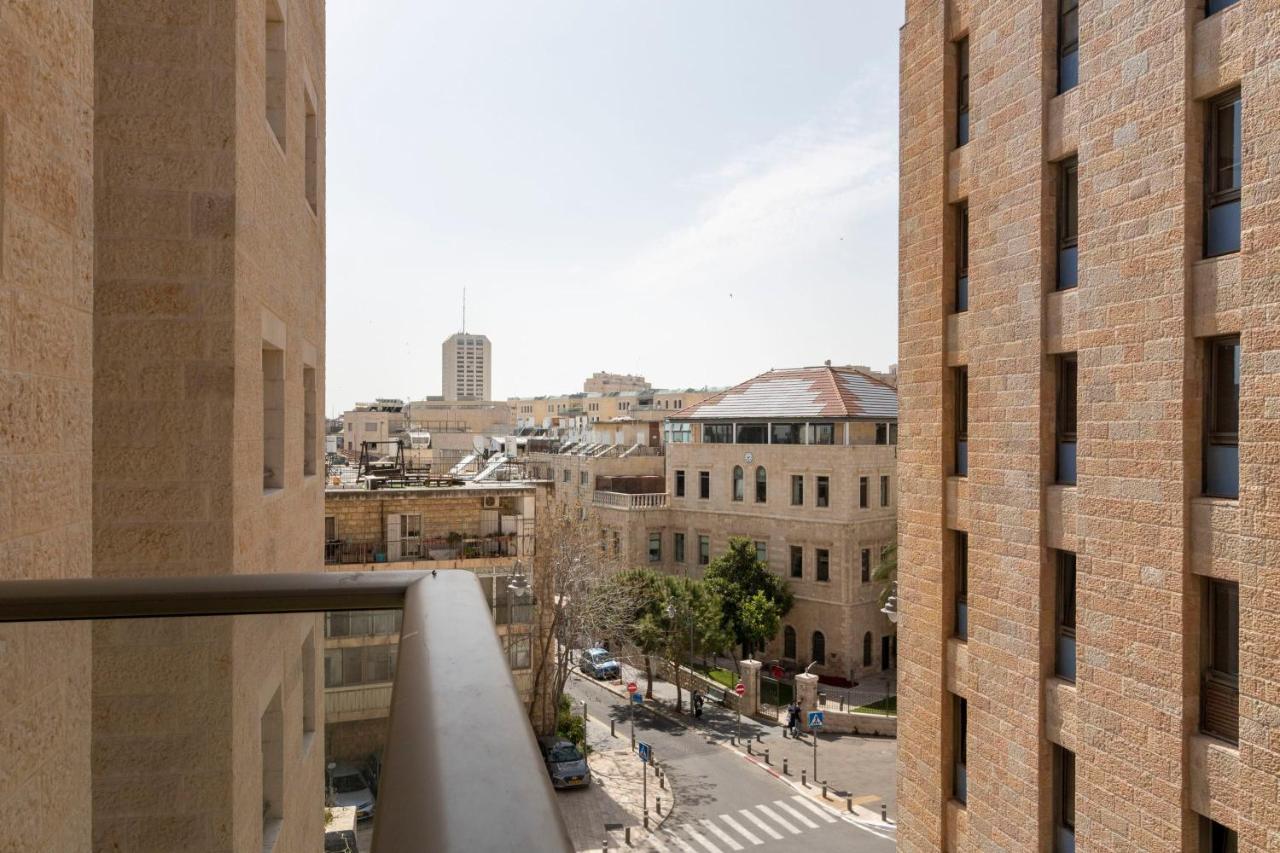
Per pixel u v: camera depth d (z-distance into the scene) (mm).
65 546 3619
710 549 52812
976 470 12898
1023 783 11750
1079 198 10797
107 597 2533
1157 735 9547
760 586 46375
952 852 13609
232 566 6059
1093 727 10461
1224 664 9070
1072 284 11312
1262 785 8305
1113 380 10234
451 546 32531
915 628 14586
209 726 3373
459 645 1396
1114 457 10219
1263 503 8344
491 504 33438
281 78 8609
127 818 3414
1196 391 9336
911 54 14773
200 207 6098
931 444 14211
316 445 11164
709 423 54125
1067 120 11164
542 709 33406
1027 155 11781
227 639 2666
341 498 31766
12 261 3143
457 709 1095
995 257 12500
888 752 36969
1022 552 11844
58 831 3074
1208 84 9109
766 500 49594
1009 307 12172
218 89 6133
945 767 13789
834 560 45812
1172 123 9445
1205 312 9156
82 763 3236
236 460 6164
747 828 29422
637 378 185750
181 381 6039
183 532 6000
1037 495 11562
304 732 2939
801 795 32281
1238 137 8992
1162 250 9586
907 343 14914
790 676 47438
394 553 31844
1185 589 9273
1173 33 9422
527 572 30984
